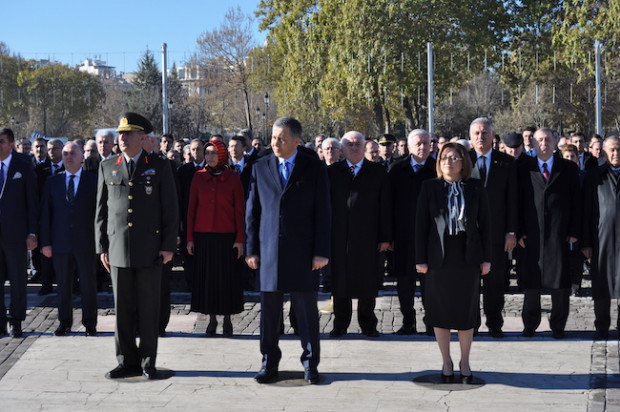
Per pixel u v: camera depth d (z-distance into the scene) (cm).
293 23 3994
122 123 615
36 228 772
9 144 768
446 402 553
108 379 618
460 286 591
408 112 3909
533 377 611
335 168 742
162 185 624
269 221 600
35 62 7538
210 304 742
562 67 4194
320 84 3859
